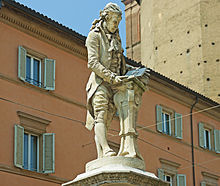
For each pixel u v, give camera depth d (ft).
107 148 25.80
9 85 74.28
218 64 125.08
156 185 24.88
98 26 27.35
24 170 72.54
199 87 124.98
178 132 102.01
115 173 23.68
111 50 27.17
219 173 108.88
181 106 104.99
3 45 75.00
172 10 135.44
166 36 134.82
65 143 79.00
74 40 83.76
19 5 76.18
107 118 26.76
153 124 97.19
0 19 75.25
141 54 147.84
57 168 76.79
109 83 26.63
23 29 78.02
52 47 81.92
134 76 26.27
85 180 24.30
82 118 82.58
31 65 78.89
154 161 95.25
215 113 112.06
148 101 97.66
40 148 76.59
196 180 103.09
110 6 27.71
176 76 129.80
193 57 127.85
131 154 25.40
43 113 77.66
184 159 101.96
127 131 25.89
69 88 82.38
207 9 129.59
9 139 71.92
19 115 74.23
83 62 85.87
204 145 107.34
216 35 127.34
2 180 69.56
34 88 77.46
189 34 130.31
